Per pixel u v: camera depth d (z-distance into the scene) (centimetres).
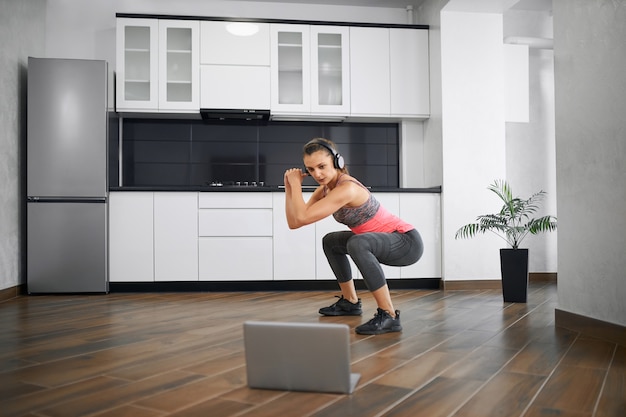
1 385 172
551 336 250
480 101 457
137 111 455
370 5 520
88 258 421
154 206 431
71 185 421
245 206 437
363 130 518
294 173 258
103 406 151
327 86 477
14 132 419
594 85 248
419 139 503
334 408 149
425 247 452
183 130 500
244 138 507
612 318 237
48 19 484
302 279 441
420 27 483
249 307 347
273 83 467
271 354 166
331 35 476
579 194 261
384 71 479
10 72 413
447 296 404
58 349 225
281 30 469
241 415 144
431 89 479
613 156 234
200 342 238
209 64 461
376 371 188
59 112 422
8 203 405
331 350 161
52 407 151
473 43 458
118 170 480
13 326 280
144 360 205
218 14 504
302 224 254
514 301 370
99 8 488
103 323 289
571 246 269
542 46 510
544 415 143
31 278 416
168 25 457
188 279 431
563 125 274
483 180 455
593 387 168
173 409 149
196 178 500
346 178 266
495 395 161
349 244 267
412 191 451
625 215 227
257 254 438
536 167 528
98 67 428
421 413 145
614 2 233
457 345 230
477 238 451
